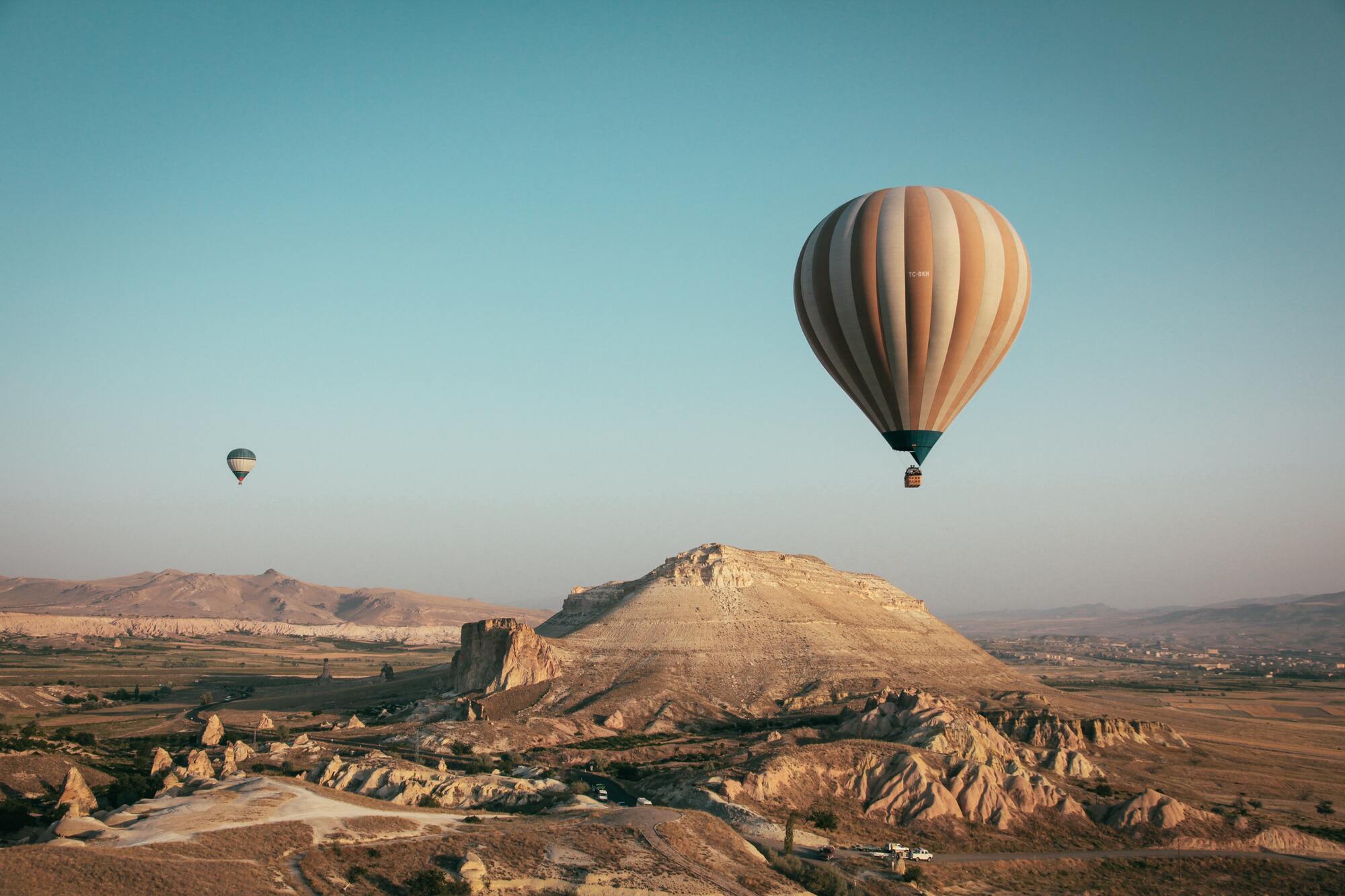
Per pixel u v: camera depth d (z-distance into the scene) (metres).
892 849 98.00
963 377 92.12
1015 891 93.62
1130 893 95.19
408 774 111.38
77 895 62.94
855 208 94.44
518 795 105.56
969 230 91.00
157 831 77.56
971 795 114.00
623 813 93.75
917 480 93.88
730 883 79.88
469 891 73.19
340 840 79.12
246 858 73.12
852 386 95.69
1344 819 127.38
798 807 111.50
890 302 89.75
